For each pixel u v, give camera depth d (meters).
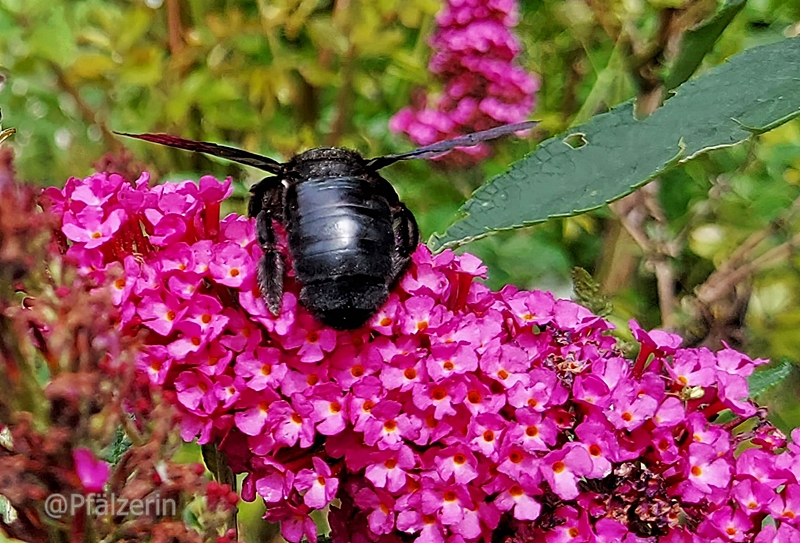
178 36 0.34
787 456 0.23
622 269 0.34
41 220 0.21
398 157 0.25
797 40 0.23
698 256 0.36
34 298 0.21
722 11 0.26
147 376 0.23
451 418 0.23
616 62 0.34
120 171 0.25
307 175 0.25
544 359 0.24
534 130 0.36
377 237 0.24
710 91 0.23
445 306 0.24
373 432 0.23
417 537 0.23
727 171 0.36
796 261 0.34
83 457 0.21
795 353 0.33
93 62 0.32
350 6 0.34
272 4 0.34
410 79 0.36
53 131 0.33
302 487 0.23
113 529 0.21
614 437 0.23
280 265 0.24
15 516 0.22
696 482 0.23
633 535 0.23
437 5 0.34
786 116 0.23
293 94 0.36
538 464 0.23
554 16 0.40
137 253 0.24
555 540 0.23
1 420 0.21
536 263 0.35
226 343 0.23
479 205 0.25
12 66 0.33
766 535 0.23
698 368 0.24
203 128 0.34
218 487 0.22
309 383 0.23
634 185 0.24
